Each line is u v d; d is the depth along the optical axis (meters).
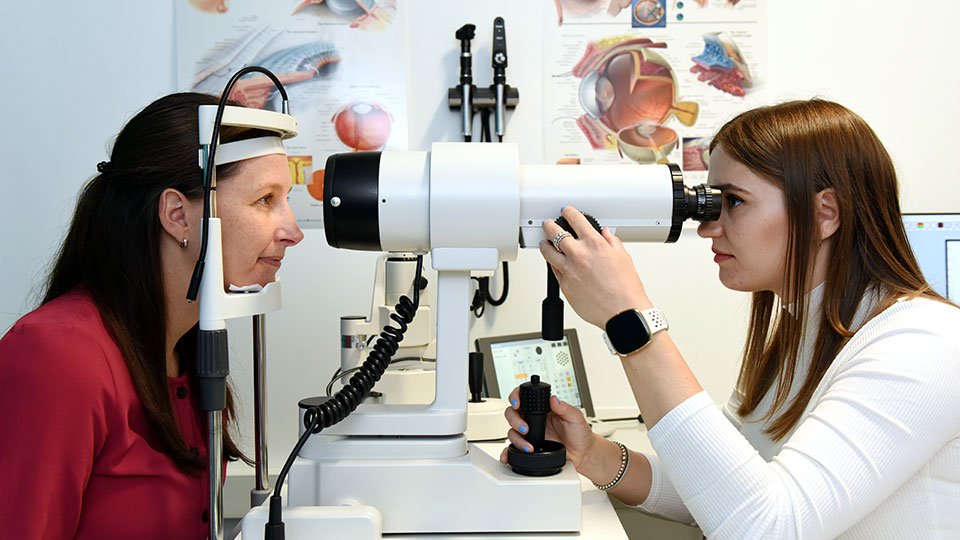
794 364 0.95
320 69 1.67
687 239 1.71
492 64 1.62
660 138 1.70
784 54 1.70
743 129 0.92
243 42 1.66
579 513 0.81
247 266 0.85
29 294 1.65
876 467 0.72
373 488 0.80
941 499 0.80
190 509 0.89
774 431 0.94
